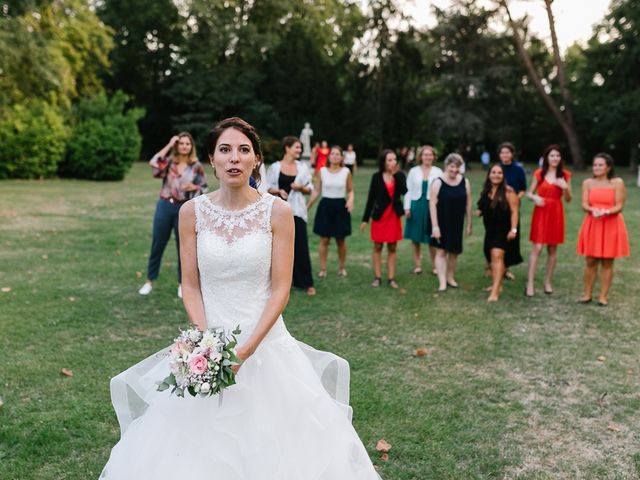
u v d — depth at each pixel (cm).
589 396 436
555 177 700
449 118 3797
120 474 249
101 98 2528
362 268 862
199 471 234
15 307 621
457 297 707
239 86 4138
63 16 2488
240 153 245
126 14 4288
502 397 431
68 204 1537
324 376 285
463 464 341
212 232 251
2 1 1950
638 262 912
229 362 225
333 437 258
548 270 730
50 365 467
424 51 3875
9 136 2158
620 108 3381
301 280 711
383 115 3934
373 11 3897
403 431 376
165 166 671
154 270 692
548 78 4219
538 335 571
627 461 348
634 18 3312
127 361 481
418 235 823
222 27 4031
